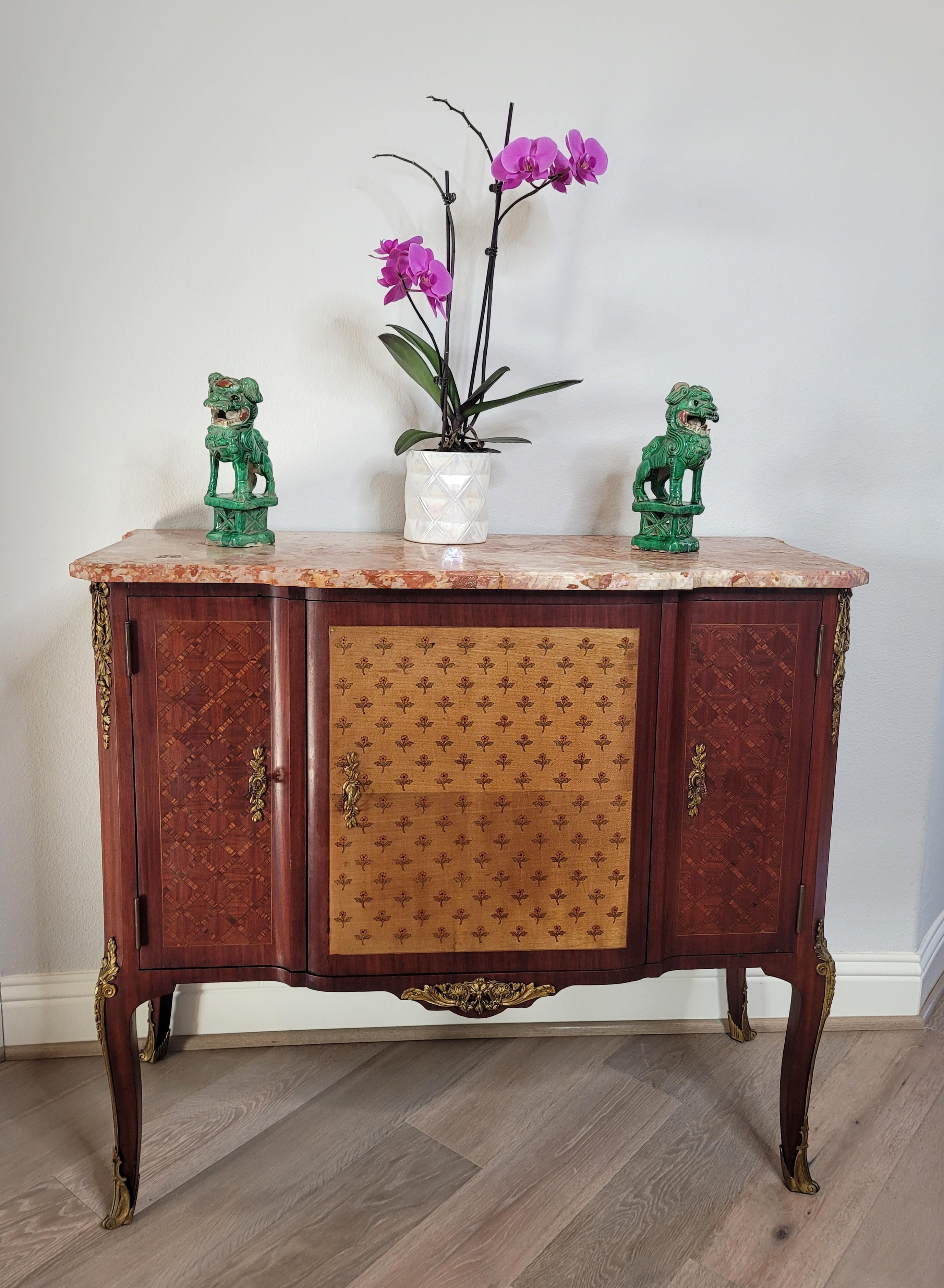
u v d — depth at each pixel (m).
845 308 1.88
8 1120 1.77
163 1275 1.43
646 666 1.47
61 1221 1.53
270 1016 2.02
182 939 1.50
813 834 1.57
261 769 1.46
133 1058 1.51
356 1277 1.44
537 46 1.76
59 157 1.71
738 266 1.86
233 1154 1.69
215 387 1.54
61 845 1.94
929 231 1.87
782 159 1.82
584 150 1.55
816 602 1.50
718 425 1.91
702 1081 1.92
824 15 1.79
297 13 1.71
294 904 1.50
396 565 1.44
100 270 1.75
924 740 2.06
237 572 1.38
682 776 1.53
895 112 1.82
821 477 1.95
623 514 1.93
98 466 1.82
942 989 2.28
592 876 1.53
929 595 2.01
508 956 1.54
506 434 1.88
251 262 1.78
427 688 1.45
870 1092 1.89
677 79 1.79
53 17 1.67
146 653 1.42
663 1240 1.52
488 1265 1.46
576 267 1.83
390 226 1.79
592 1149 1.72
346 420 1.85
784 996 2.12
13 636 1.86
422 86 1.75
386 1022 2.05
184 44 1.70
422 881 1.50
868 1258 1.50
